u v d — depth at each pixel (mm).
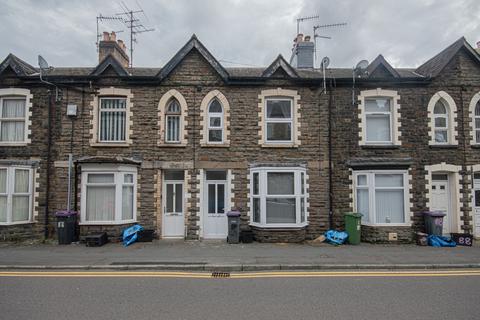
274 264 9219
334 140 14359
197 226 13820
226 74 14266
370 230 13406
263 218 13359
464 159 14352
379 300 6445
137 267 8992
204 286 7406
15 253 10719
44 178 13828
